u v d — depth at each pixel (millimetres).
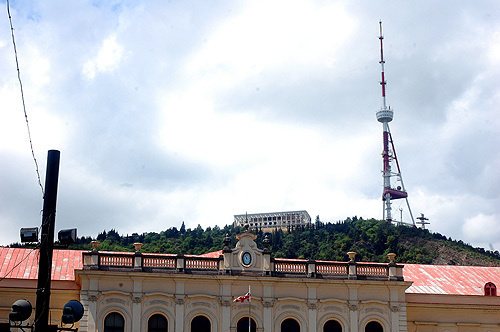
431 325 61125
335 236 138125
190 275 54656
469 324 61688
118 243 114250
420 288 64375
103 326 52750
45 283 21188
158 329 53875
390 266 58688
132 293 53656
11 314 22203
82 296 52719
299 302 56562
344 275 57844
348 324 56906
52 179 21625
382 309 57844
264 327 55469
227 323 54875
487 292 63562
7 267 57188
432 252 136625
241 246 56719
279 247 135750
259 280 55969
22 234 22547
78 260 59750
